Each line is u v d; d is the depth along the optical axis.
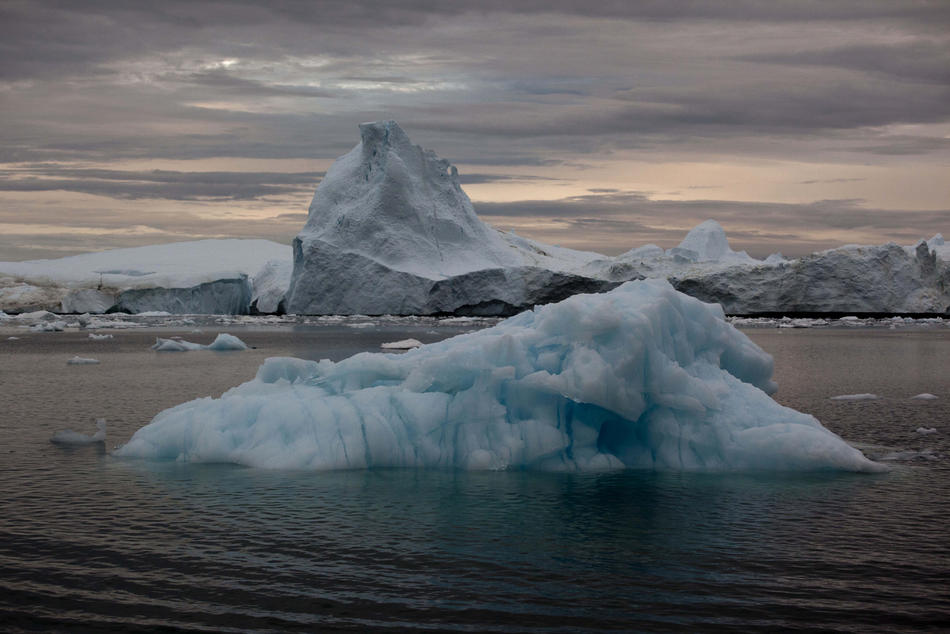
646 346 11.34
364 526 8.98
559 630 6.59
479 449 11.62
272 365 13.79
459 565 7.88
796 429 11.62
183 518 9.21
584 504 9.84
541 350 12.07
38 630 6.57
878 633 6.56
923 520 9.22
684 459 11.73
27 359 30.17
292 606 6.98
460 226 78.44
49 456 12.23
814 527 8.98
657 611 6.91
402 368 12.54
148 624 6.66
